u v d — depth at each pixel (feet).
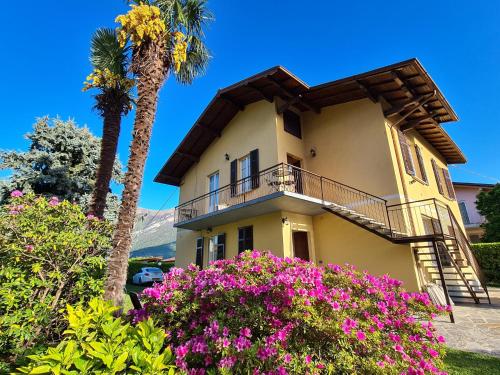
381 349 7.27
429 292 22.85
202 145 42.98
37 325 10.44
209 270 9.17
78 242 12.33
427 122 33.73
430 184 35.40
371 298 8.58
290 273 7.66
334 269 9.39
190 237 42.83
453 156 45.65
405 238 22.36
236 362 6.36
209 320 7.64
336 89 29.45
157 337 5.38
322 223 30.53
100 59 23.09
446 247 24.02
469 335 15.38
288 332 6.76
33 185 37.22
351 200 29.14
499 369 10.68
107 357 4.33
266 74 27.78
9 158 36.86
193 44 22.95
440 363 7.97
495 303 24.89
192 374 6.48
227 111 37.63
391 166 26.91
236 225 34.01
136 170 15.23
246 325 7.22
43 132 40.45
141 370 4.62
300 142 34.55
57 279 11.89
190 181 46.52
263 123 33.50
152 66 17.47
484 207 51.01
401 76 25.25
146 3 20.08
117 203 44.32
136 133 15.99
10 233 11.46
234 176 35.86
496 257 40.65
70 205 13.62
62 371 4.17
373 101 29.09
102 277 13.80
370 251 26.09
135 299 12.36
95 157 42.68
